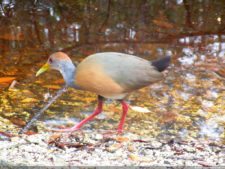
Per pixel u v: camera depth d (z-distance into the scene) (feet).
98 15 56.95
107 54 35.27
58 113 37.88
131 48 49.19
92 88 35.01
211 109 39.29
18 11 56.70
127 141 31.30
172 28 54.24
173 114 38.29
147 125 36.58
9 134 32.73
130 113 38.27
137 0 60.95
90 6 59.21
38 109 38.29
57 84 42.34
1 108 38.09
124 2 60.59
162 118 37.65
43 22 54.65
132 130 35.63
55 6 58.29
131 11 58.18
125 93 35.17
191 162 26.71
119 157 27.30
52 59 36.37
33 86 41.88
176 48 49.44
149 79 34.83
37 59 46.50
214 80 43.73
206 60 47.21
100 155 27.55
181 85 42.75
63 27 53.72
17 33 51.85
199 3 60.90
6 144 28.86
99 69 34.45
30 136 31.55
